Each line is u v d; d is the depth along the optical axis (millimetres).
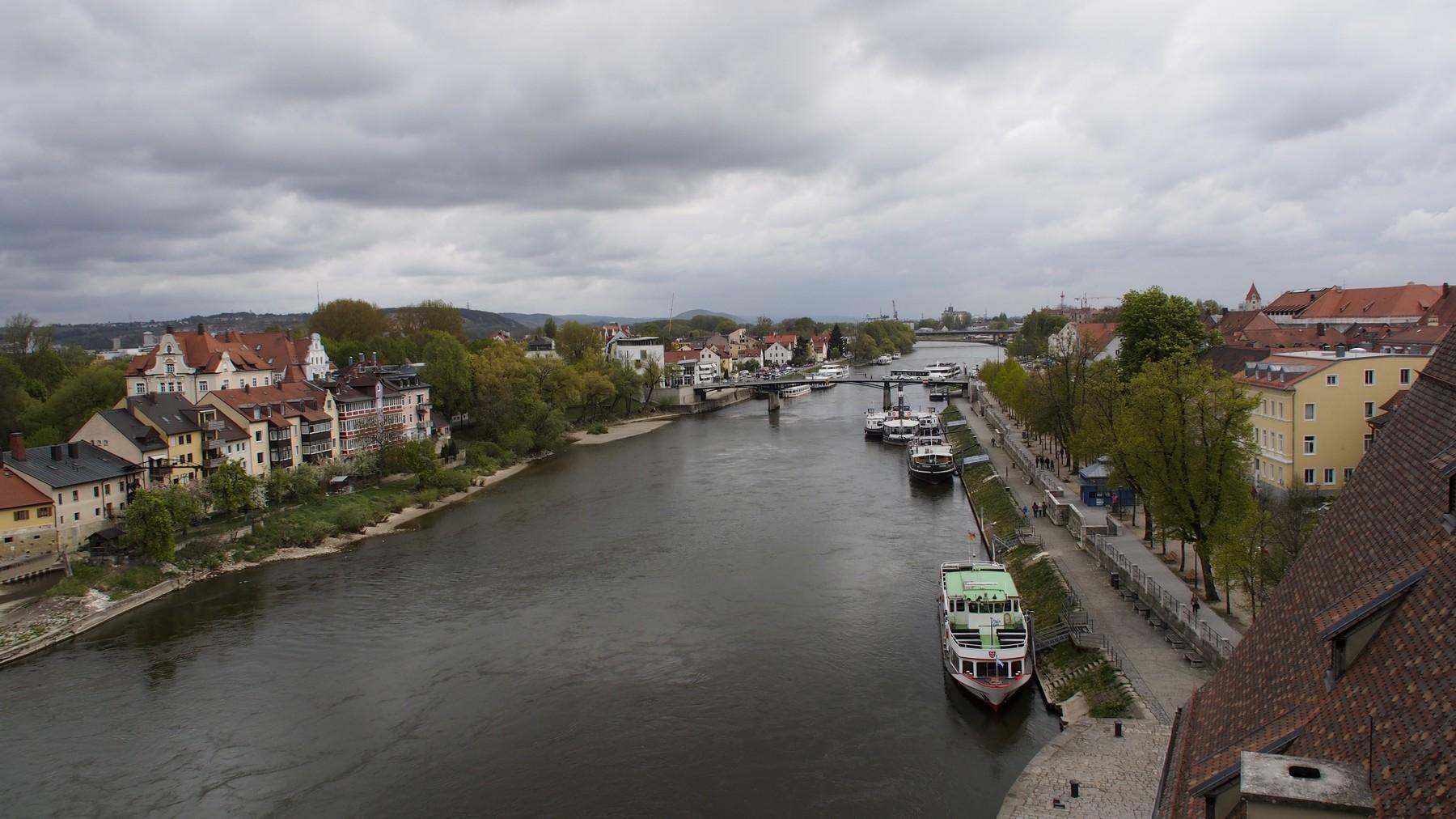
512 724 54938
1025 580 76000
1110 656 54969
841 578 80938
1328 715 19688
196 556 90562
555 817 45000
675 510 112500
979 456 135000
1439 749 15516
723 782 47594
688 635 68188
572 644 67312
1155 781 41969
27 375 159625
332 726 55688
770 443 174250
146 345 158750
